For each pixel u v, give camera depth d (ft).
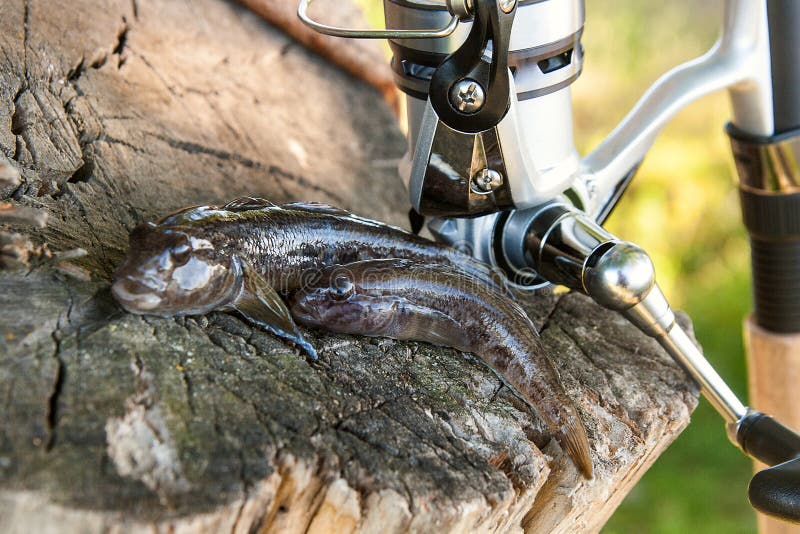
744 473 2.74
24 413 1.17
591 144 3.58
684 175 3.55
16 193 1.44
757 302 1.79
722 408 1.47
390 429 1.27
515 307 1.40
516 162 1.41
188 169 1.62
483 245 1.50
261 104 1.80
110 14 1.72
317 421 1.25
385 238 1.43
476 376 1.38
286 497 1.20
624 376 1.47
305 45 1.92
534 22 1.39
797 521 1.34
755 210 1.72
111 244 1.44
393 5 1.42
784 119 1.65
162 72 1.72
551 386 1.36
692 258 3.35
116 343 1.26
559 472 1.37
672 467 2.78
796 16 1.61
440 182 1.43
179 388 1.23
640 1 4.19
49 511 1.11
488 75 1.34
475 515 1.22
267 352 1.31
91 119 1.57
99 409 1.19
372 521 1.22
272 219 1.38
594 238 1.43
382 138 1.88
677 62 3.92
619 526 2.59
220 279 1.31
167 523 1.12
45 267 1.33
